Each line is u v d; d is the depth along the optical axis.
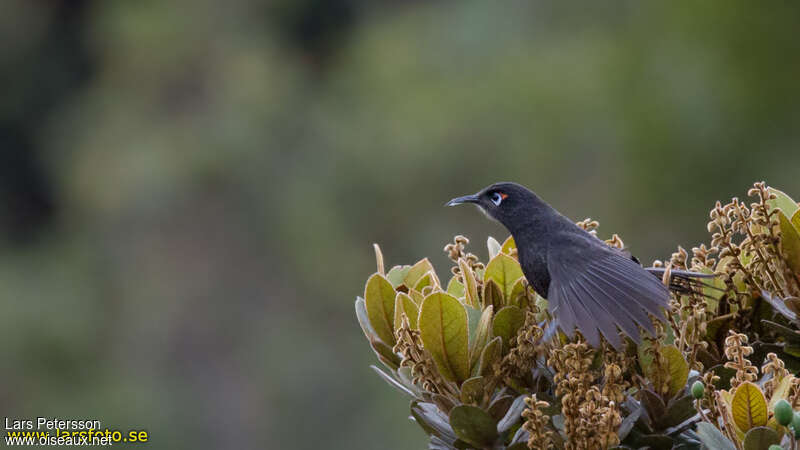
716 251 4.14
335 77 27.75
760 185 3.86
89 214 27.11
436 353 3.77
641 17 16.39
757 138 14.61
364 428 22.25
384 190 21.83
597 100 16.78
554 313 3.99
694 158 14.78
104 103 29.09
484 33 22.12
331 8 32.84
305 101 26.52
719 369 3.87
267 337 23.81
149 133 27.39
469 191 20.17
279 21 32.09
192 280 25.16
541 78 18.39
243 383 23.88
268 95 26.77
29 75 33.47
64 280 25.97
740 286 4.08
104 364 24.86
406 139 21.08
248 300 24.52
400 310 3.86
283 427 23.03
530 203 4.72
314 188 23.95
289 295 24.28
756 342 3.95
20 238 32.38
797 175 14.20
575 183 16.84
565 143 17.14
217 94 27.56
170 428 23.58
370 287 4.03
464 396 3.73
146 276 25.41
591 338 3.67
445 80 22.27
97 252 26.23
